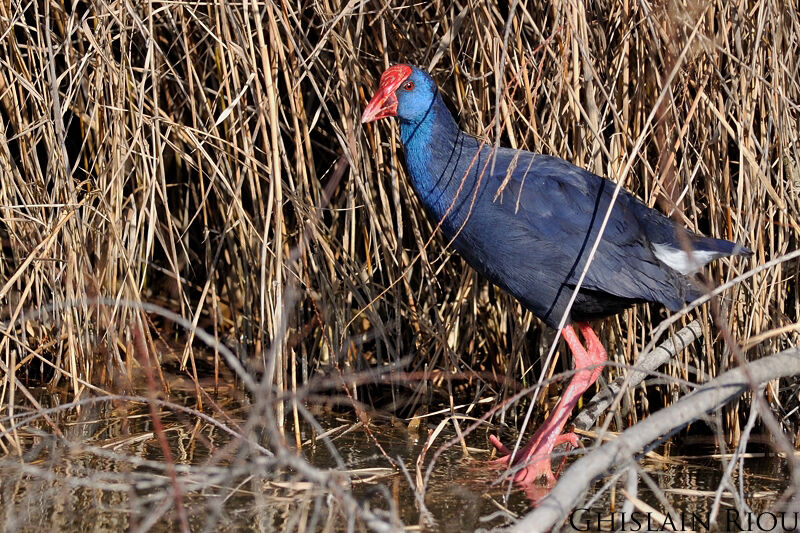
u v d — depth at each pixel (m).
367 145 8.75
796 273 7.96
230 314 10.67
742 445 5.67
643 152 7.73
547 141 7.99
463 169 7.59
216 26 7.96
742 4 7.30
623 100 7.71
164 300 10.76
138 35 9.34
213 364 10.01
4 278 9.28
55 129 8.71
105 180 8.60
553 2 7.38
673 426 5.69
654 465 7.47
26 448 7.47
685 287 7.16
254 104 8.18
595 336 7.68
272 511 6.19
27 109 9.26
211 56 9.40
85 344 8.70
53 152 8.59
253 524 5.96
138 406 8.64
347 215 8.90
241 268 9.55
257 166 8.87
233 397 8.98
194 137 8.19
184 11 8.84
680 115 7.74
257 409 5.64
